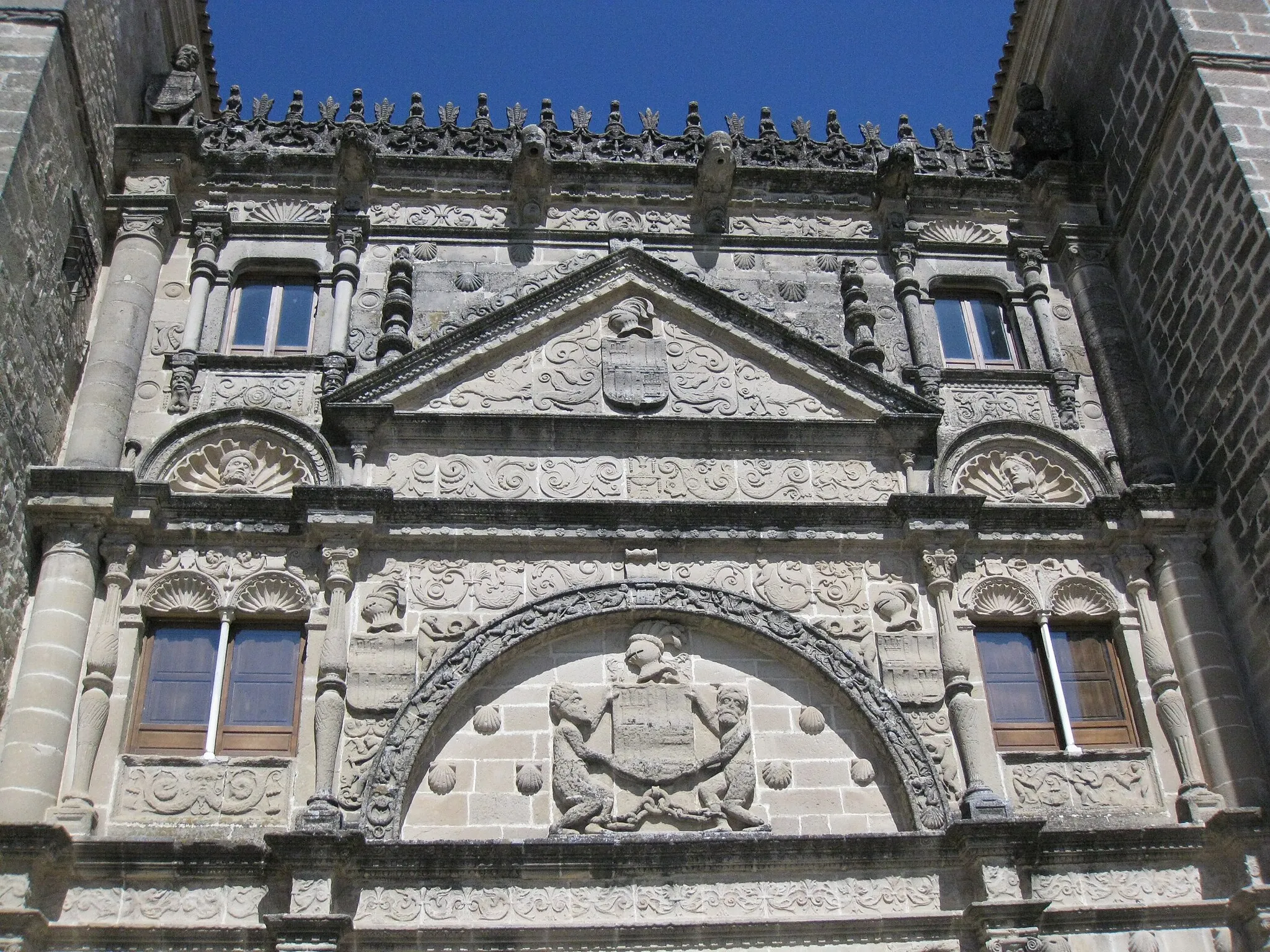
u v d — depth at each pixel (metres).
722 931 13.10
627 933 12.98
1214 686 15.16
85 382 16.39
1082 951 13.53
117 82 18.50
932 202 19.61
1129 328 18.39
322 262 18.19
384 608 14.91
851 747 14.72
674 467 16.44
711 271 18.72
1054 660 15.66
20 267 14.69
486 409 16.84
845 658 15.02
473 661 14.63
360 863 13.05
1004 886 13.33
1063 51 20.97
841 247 19.14
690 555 15.79
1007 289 19.00
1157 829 14.03
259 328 17.83
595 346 17.55
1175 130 17.56
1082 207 19.44
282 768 13.98
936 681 15.05
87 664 14.24
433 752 14.29
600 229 19.00
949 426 17.44
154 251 17.69
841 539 15.84
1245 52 17.27
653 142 19.80
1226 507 15.98
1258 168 16.11
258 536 15.35
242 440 16.27
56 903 12.85
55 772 13.52
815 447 16.75
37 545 14.82
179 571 15.14
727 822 14.07
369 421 16.14
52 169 15.83
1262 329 15.44
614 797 14.10
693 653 15.24
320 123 19.41
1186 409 16.95
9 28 15.81
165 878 13.08
